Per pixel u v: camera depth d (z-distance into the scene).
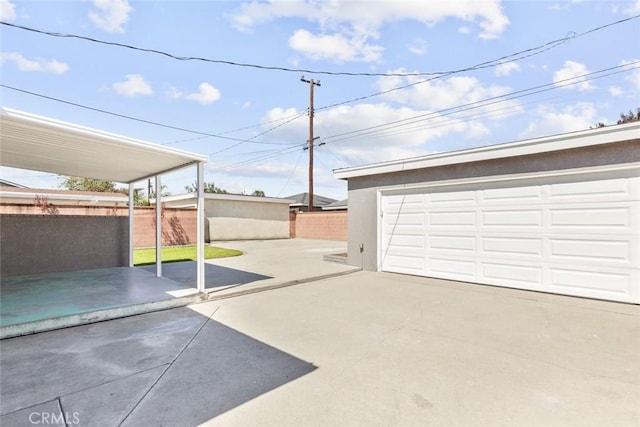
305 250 13.77
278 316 4.64
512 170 6.25
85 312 4.34
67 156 5.57
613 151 5.21
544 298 5.54
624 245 5.16
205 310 4.98
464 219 6.96
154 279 7.05
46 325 4.04
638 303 5.02
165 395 2.53
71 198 15.62
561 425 2.13
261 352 3.37
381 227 8.52
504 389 2.59
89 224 8.49
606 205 5.32
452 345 3.52
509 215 6.34
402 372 2.90
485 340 3.65
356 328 4.09
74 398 2.48
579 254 5.56
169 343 3.64
